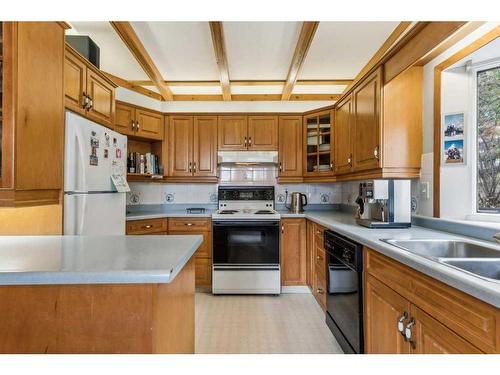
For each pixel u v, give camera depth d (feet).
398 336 4.30
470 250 4.97
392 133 6.98
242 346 6.83
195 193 12.46
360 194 7.51
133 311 2.98
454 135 6.30
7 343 3.01
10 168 4.05
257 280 10.22
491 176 5.82
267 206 12.18
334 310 7.09
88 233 6.06
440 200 6.47
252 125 11.66
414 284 3.88
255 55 8.77
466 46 5.69
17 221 5.40
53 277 2.85
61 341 2.99
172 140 11.62
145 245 4.15
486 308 2.70
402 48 6.16
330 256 7.41
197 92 12.13
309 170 11.61
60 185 5.29
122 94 10.77
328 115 10.85
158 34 7.63
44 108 4.75
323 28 7.23
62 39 5.27
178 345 3.93
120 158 7.63
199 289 10.72
